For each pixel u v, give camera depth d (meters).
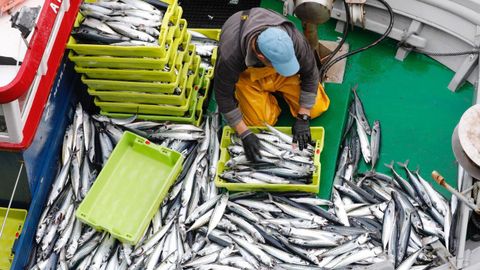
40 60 5.00
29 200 5.77
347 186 5.96
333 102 6.39
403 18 6.73
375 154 6.20
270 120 6.21
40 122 5.76
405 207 5.74
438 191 5.97
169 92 5.99
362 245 5.58
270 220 5.76
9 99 4.73
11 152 5.32
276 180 5.84
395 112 6.55
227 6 7.29
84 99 6.59
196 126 6.29
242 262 5.57
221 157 6.05
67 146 6.14
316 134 6.13
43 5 5.13
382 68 6.83
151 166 6.10
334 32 7.10
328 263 5.50
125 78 5.93
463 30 6.39
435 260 5.45
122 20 5.82
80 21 5.87
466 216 5.32
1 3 5.15
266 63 5.25
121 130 6.26
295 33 5.31
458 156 4.92
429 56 6.83
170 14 5.88
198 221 5.78
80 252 5.72
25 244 5.66
